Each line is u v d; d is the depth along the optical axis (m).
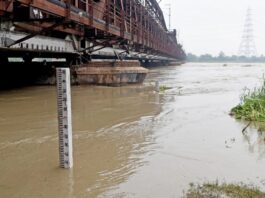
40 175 6.04
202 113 12.79
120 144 8.19
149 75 43.03
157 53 60.75
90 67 23.14
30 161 6.77
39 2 12.08
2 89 19.23
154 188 5.56
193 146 8.12
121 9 27.47
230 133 9.55
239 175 6.23
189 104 15.20
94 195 5.27
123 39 27.72
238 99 17.17
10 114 11.62
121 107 13.95
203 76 41.41
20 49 15.15
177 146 8.09
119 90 20.62
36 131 9.24
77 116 11.75
